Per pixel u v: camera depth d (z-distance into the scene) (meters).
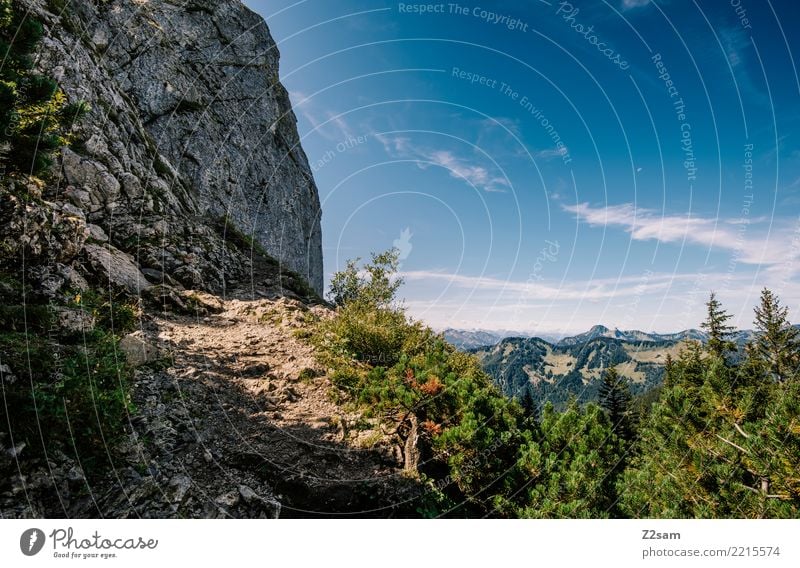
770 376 12.07
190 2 28.89
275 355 9.08
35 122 6.25
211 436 5.45
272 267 19.14
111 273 10.03
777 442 6.78
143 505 4.05
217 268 15.96
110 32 22.09
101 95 16.50
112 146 15.55
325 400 7.44
